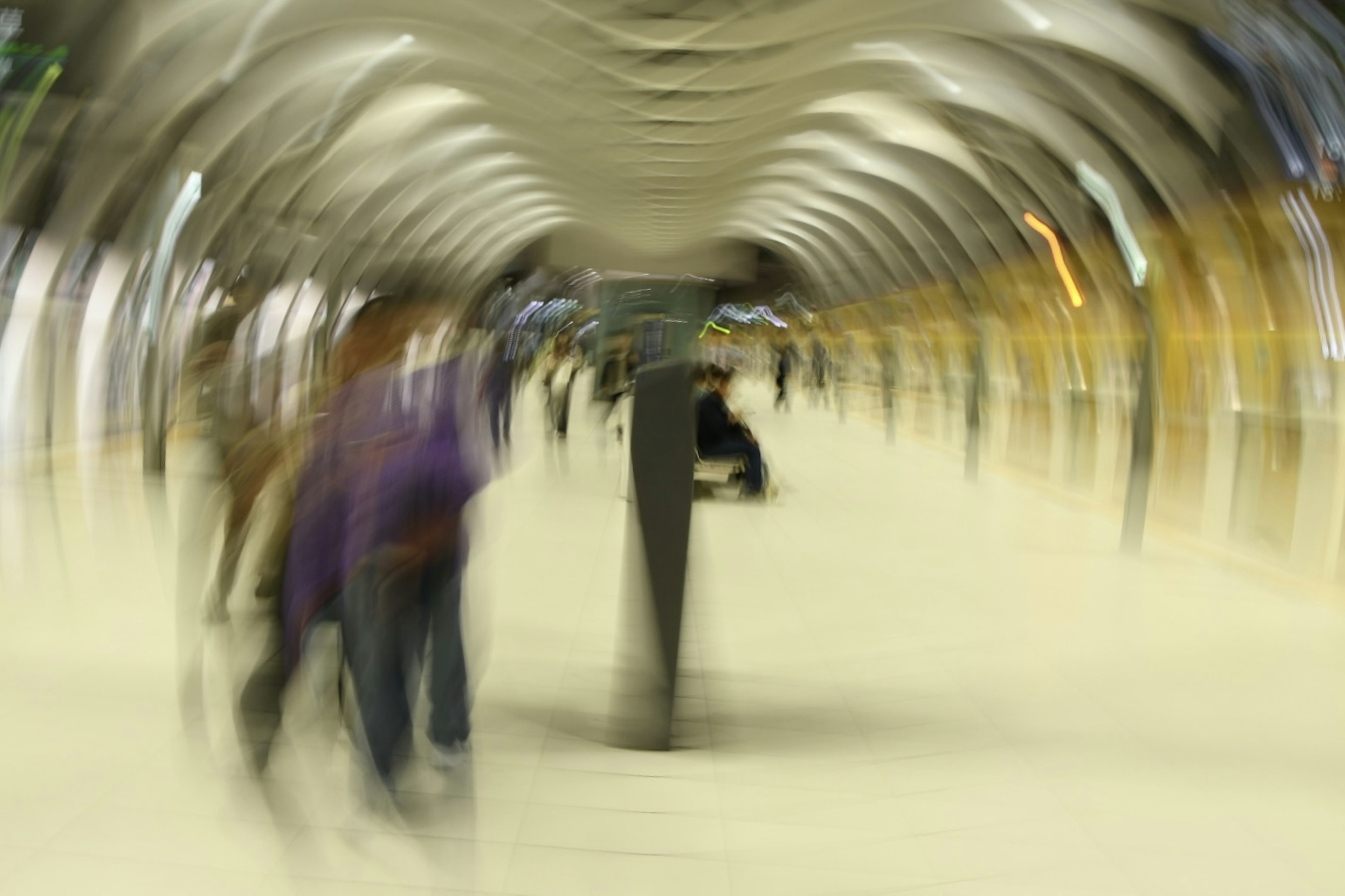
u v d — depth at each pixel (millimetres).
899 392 32031
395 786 3779
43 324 16781
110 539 10000
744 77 16578
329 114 22688
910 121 23875
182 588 7352
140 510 11484
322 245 29703
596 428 26359
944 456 23875
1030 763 5664
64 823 4441
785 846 4641
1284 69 11766
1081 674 7238
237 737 4617
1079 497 16781
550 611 8398
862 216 37312
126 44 15602
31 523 10641
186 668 6355
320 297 31594
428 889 4074
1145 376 11711
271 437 4117
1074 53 17078
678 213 34500
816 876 4387
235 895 3969
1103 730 6176
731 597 9227
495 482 16016
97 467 15156
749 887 4281
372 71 20484
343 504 3650
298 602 3736
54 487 12930
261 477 4125
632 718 5691
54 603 7754
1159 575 10656
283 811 4395
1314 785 5449
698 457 15359
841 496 16094
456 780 3943
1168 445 14156
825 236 46031
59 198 17156
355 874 4152
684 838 4684
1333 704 6688
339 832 4434
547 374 20000
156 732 5375
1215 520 12516
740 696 6629
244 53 17094
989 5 15609
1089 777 5488
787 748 5785
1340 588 9844
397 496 3646
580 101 18188
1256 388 11992
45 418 16781
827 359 42188
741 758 5613
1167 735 6117
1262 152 12375
